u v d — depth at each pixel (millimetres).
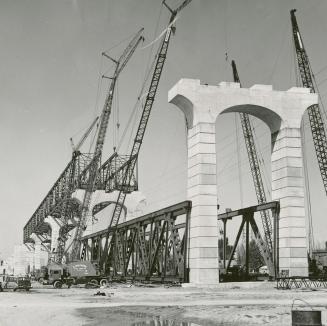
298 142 56188
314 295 39594
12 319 25234
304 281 51344
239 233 59781
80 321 24156
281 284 51062
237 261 115125
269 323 22594
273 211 55375
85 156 116750
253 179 109125
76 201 112250
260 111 57344
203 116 54125
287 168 55188
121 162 113812
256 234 57062
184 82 54688
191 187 54281
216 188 52531
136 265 67938
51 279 61875
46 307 30953
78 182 112062
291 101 57125
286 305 30328
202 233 51250
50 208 131625
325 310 26562
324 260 78062
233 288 49938
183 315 26047
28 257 190750
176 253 54500
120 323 23203
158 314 26766
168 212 58312
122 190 108375
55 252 118500
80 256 105812
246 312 26531
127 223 74125
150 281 63156
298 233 53375
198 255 50781
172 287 53500
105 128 113438
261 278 58906
